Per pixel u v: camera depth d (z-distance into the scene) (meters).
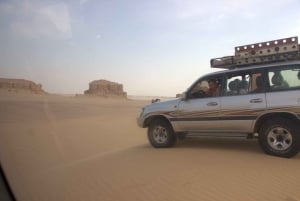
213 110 8.77
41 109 54.38
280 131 7.71
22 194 6.50
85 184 6.79
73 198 6.11
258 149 8.62
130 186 6.41
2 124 24.38
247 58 8.61
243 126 8.32
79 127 20.75
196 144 9.91
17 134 17.19
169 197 5.73
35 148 12.20
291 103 7.59
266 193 5.56
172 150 9.27
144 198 5.78
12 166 8.94
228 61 8.90
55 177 7.50
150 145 10.73
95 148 11.62
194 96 9.22
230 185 6.01
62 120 29.34
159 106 9.79
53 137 15.51
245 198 5.43
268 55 8.31
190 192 5.85
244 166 7.04
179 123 9.41
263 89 8.04
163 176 6.80
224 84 8.71
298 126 7.58
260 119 8.02
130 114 37.41
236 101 8.38
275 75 7.96
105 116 34.31
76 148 11.86
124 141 12.90
